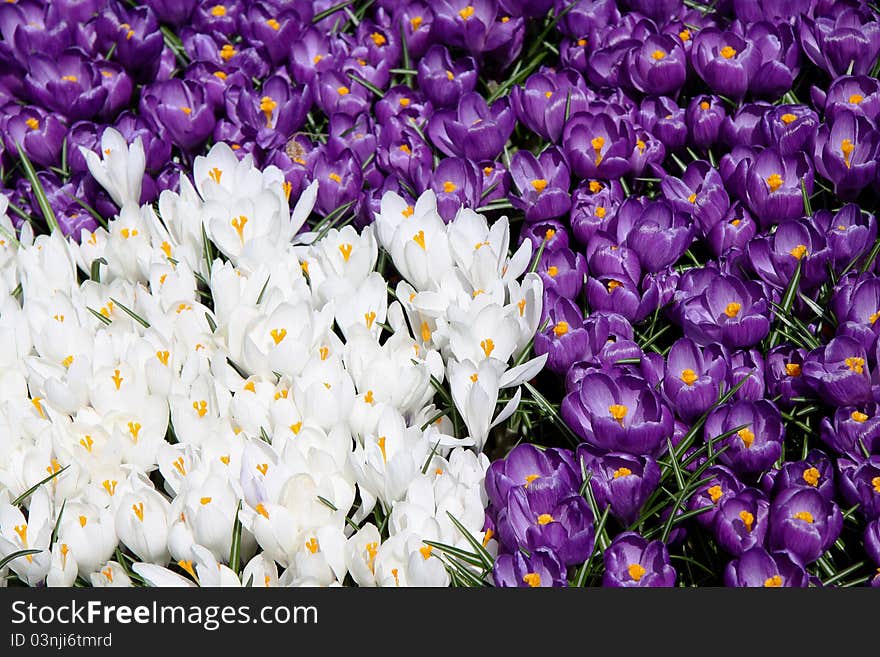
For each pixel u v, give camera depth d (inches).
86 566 65.3
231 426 66.9
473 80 74.6
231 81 75.3
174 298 68.9
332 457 65.6
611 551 65.0
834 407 68.1
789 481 66.2
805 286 69.6
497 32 75.8
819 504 65.2
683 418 67.7
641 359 68.2
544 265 70.7
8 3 76.8
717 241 70.7
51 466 66.2
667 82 73.4
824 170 71.1
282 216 70.1
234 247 69.8
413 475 65.8
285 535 64.9
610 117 71.9
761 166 71.1
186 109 74.2
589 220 70.9
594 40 74.9
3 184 75.8
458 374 66.9
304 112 74.5
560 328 68.4
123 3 78.5
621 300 69.0
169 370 66.9
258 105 74.3
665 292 69.9
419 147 73.0
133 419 66.6
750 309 68.7
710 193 70.9
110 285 70.2
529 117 73.4
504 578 64.8
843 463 66.8
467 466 66.7
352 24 79.0
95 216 73.7
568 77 73.6
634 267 69.9
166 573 64.8
